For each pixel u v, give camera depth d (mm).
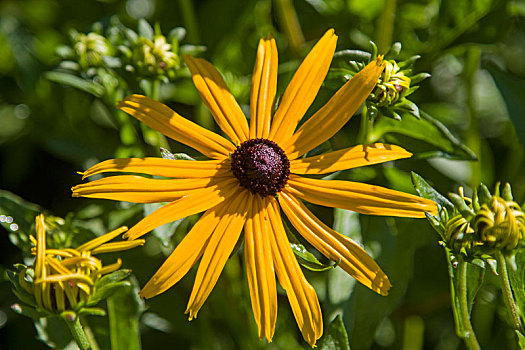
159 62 294
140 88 302
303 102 270
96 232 304
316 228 263
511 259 258
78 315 253
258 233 260
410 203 260
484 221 251
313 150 274
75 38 307
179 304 333
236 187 265
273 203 265
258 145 266
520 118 326
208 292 254
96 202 321
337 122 267
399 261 309
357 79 265
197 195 261
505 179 346
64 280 250
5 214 288
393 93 268
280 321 327
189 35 340
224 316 333
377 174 326
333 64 283
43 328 285
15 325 331
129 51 297
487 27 340
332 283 296
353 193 263
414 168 335
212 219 260
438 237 318
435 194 266
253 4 345
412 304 337
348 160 265
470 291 268
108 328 292
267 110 271
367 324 299
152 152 336
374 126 311
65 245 289
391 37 344
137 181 258
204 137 268
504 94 330
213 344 332
